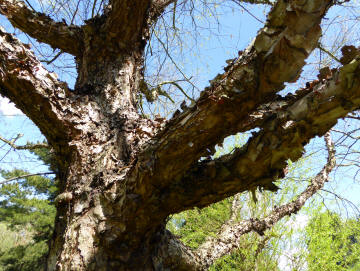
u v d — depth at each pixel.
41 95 1.06
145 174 0.80
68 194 1.05
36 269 6.69
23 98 1.07
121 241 0.93
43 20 1.47
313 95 0.60
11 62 1.00
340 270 3.50
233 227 1.48
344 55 0.55
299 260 3.35
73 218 1.00
